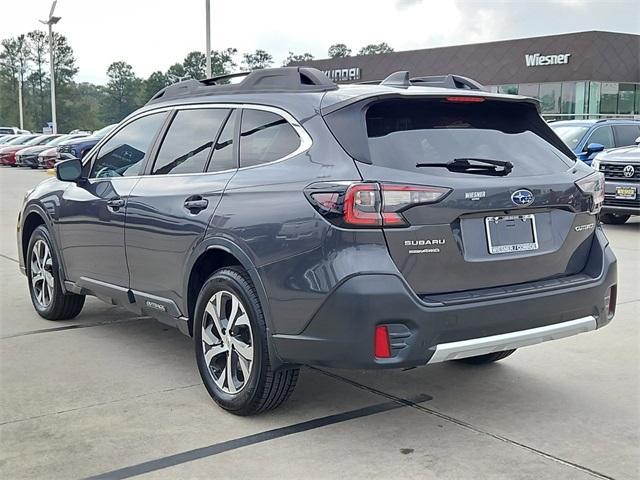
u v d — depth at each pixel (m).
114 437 3.97
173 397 4.57
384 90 4.00
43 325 6.26
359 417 4.24
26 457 3.73
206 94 4.89
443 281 3.70
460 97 4.04
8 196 18.19
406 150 3.81
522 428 4.09
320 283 3.62
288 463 3.66
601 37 36.03
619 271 8.38
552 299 3.93
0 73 106.25
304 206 3.74
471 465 3.63
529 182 3.95
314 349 3.71
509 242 3.91
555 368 5.12
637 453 3.78
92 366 5.17
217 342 4.38
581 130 14.02
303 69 4.36
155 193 4.82
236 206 4.13
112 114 110.88
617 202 11.80
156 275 4.83
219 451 3.79
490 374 5.01
